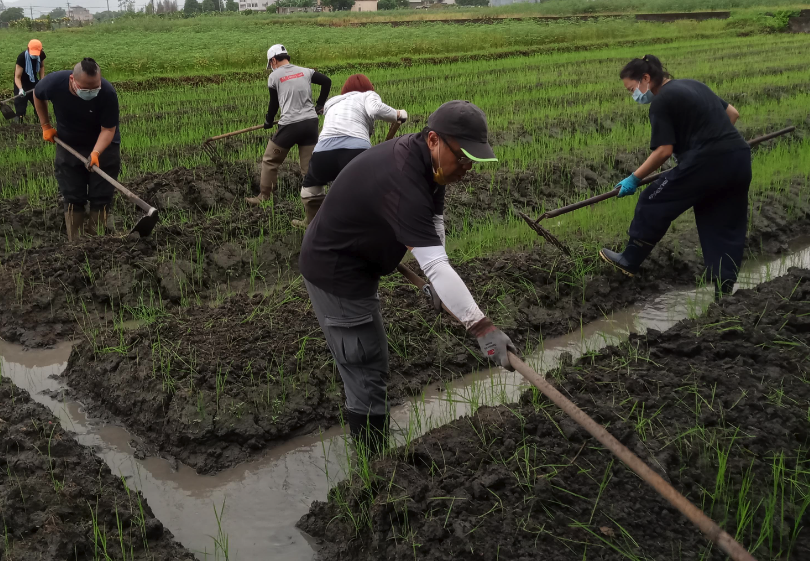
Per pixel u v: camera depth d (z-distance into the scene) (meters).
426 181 3.06
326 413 4.65
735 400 3.99
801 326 4.68
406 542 3.20
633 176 5.56
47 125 6.79
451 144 2.90
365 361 3.69
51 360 5.44
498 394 4.89
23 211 7.74
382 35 35.50
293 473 4.18
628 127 11.89
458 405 4.82
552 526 3.24
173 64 23.19
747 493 3.38
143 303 6.10
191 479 4.13
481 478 3.47
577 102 14.81
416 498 3.39
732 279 5.61
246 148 10.62
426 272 3.01
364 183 3.15
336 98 6.44
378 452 3.83
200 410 4.40
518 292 6.04
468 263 6.48
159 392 4.55
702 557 3.05
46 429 4.22
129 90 18.81
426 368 5.20
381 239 3.30
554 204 8.65
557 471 3.50
